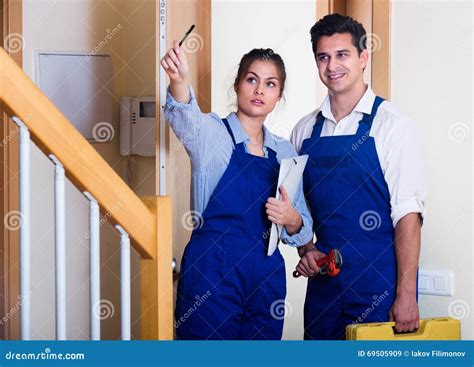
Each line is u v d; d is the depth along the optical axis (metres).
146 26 3.89
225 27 3.60
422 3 3.57
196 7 3.48
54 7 3.87
